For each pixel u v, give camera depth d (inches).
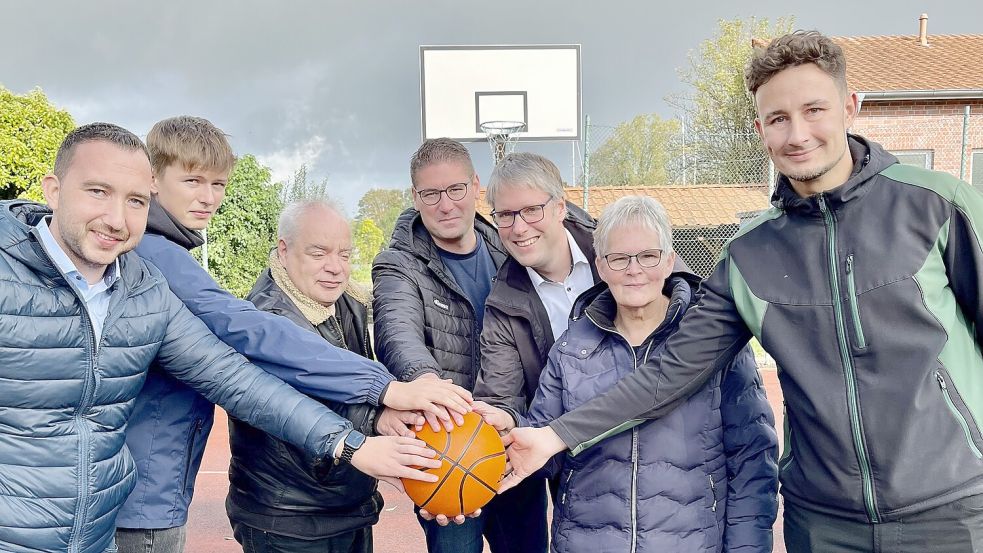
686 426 100.1
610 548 98.2
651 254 98.5
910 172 86.5
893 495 83.2
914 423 82.1
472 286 138.3
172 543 100.6
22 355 79.7
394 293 124.2
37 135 783.7
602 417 98.6
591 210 611.5
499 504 131.7
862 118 657.6
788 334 90.4
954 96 634.8
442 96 618.8
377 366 102.7
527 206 116.9
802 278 90.0
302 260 109.3
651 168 1014.4
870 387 84.5
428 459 97.9
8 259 79.8
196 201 111.5
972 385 84.4
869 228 86.1
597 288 109.4
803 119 86.7
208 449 316.2
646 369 99.7
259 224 683.4
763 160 570.9
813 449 89.9
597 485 100.4
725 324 98.7
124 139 83.3
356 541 118.2
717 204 599.8
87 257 82.2
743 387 103.2
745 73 93.4
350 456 96.0
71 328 82.5
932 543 83.0
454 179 128.6
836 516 89.0
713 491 100.8
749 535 99.8
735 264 96.9
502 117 619.8
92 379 84.4
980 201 82.6
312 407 96.5
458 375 128.6
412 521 224.2
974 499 81.8
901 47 817.5
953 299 84.7
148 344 90.0
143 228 86.4
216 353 95.9
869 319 84.6
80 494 83.9
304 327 108.3
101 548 89.4
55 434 82.8
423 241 133.2
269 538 107.3
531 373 122.4
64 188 81.2
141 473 98.1
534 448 99.1
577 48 620.1
